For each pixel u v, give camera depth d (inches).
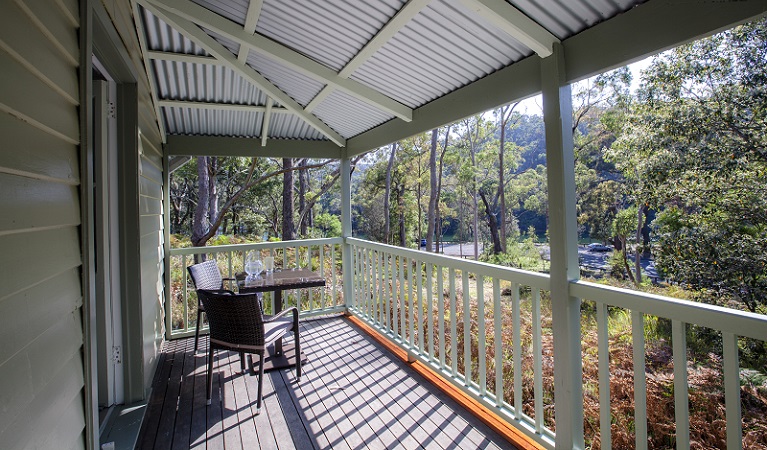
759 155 204.2
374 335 159.8
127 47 85.0
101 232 92.6
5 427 33.3
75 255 50.4
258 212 709.3
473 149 542.0
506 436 89.0
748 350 147.0
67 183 48.6
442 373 116.0
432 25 83.2
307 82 127.3
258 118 160.6
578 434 76.9
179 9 87.6
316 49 103.9
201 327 170.9
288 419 98.4
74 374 49.3
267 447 87.2
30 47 39.4
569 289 75.9
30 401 38.0
